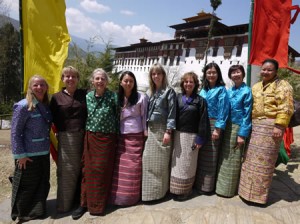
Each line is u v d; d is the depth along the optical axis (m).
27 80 4.43
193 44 29.34
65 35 4.70
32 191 3.54
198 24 31.03
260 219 3.22
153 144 3.59
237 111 3.61
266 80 3.50
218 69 3.73
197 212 3.40
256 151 3.44
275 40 4.62
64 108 3.53
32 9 4.41
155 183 3.62
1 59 25.84
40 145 3.49
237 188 3.88
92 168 3.49
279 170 5.09
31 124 3.41
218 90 3.66
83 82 9.69
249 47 4.75
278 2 4.57
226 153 3.72
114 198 3.65
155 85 3.68
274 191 4.06
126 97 3.64
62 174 3.62
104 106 3.53
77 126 3.57
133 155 3.64
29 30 4.41
